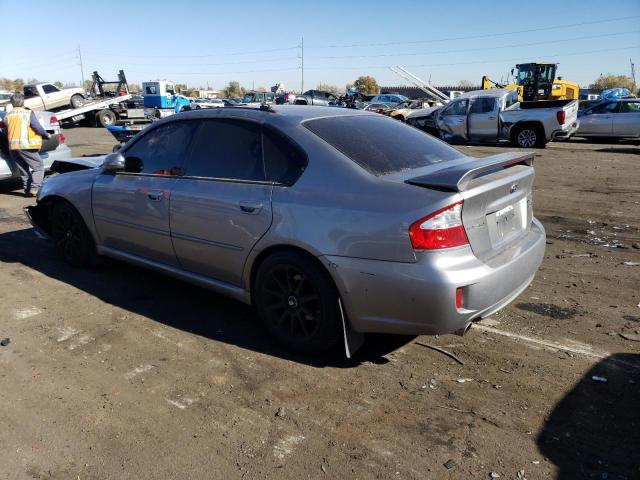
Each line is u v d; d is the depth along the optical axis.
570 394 3.10
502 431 2.78
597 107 18.88
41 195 5.29
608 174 11.24
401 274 2.96
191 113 4.21
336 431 2.79
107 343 3.72
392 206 3.01
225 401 3.04
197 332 3.91
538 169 12.05
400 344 3.72
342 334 3.35
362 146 3.51
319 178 3.33
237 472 2.49
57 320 4.09
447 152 3.91
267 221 3.45
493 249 3.24
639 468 2.51
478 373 3.34
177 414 2.92
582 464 2.54
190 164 4.04
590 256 5.66
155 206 4.16
